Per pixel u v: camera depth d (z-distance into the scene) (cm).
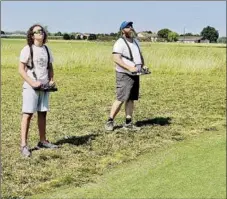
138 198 464
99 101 1093
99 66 2112
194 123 833
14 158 583
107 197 468
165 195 470
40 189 490
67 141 678
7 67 2073
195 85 1462
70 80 1600
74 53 2208
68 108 980
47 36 601
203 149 644
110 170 556
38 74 594
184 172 538
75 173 540
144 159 600
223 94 1238
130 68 724
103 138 700
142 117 881
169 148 654
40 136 634
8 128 758
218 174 526
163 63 1964
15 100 1082
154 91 1283
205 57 2206
